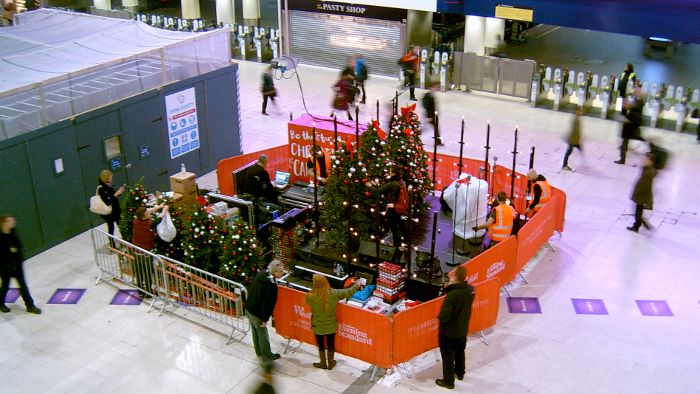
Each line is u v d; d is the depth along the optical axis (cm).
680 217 1528
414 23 2525
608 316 1188
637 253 1388
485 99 2342
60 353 1109
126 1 3344
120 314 1213
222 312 1188
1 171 1327
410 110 1444
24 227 1389
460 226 1318
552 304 1225
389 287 1164
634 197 1438
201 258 1231
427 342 1054
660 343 1117
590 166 1800
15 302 1249
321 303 1003
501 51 2870
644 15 2044
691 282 1284
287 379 1036
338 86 2106
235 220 1206
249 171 1433
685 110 1991
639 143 1938
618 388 1014
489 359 1080
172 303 1235
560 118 2155
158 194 1427
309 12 2652
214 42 1766
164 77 1645
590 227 1495
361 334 1031
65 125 1424
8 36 1812
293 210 1338
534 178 1362
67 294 1273
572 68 2627
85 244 1462
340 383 1027
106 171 1365
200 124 1755
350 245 1268
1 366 1078
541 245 1370
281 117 2170
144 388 1025
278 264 1035
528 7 2228
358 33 2591
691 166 1789
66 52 1625
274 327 1152
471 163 1580
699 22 1958
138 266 1245
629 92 2080
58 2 3331
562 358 1081
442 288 1158
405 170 1349
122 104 1534
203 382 1035
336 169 1263
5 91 1321
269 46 2792
